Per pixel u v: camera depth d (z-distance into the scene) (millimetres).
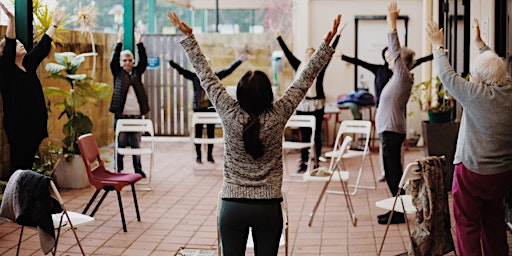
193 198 7742
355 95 11023
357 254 5672
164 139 12297
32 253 5684
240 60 9781
